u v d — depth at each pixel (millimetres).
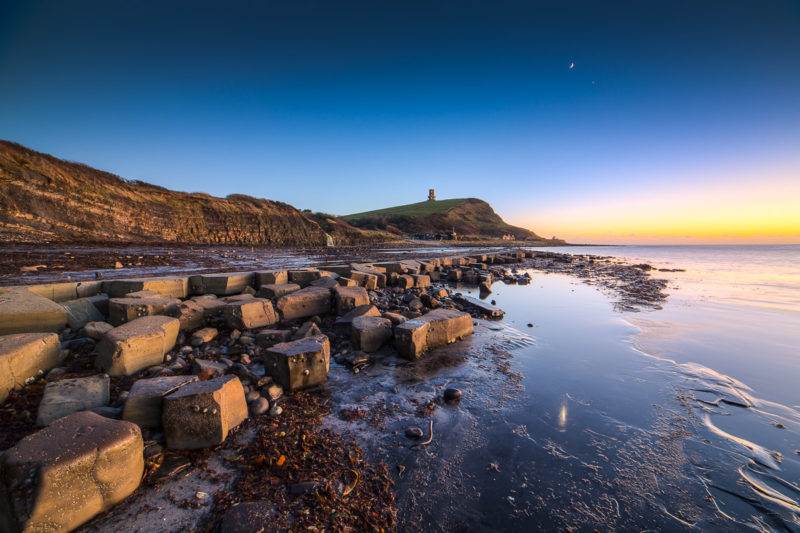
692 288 14469
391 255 28031
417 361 5871
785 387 4992
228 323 6426
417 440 3623
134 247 21500
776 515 2689
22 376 3900
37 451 2361
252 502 2643
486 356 6203
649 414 4223
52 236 20906
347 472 3070
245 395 4105
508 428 3889
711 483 3053
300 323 7273
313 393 4566
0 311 5055
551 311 9930
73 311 5922
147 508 2605
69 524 2361
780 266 25594
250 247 32312
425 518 2641
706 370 5613
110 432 2666
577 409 4344
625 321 8766
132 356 4504
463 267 19938
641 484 3035
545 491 2945
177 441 3223
